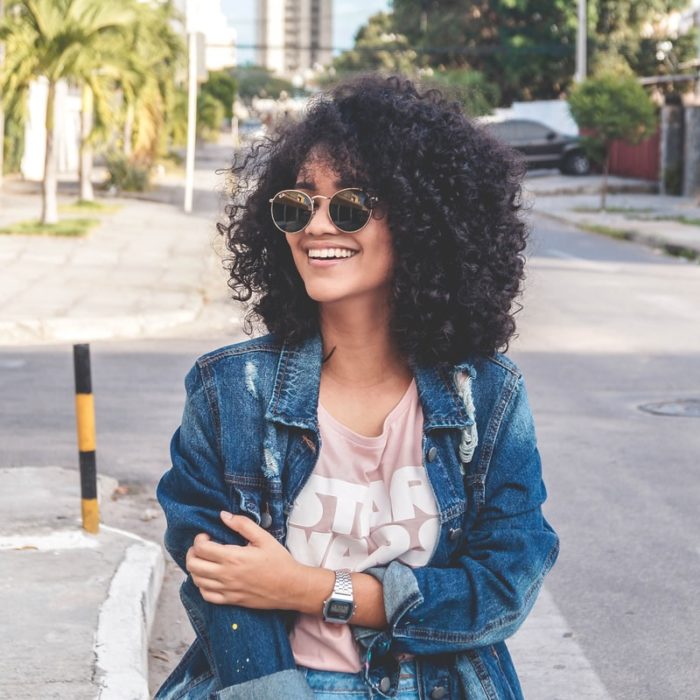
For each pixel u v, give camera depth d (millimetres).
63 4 22406
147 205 28438
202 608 2070
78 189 33000
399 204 2045
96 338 12703
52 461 7512
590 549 6043
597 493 6988
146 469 7297
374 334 2137
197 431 2117
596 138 31359
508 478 2098
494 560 2043
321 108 2127
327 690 2055
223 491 2092
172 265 17938
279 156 2150
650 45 54094
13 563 5211
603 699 4465
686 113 35844
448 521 2076
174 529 2070
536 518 2111
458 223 2066
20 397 9328
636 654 4859
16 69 22328
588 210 31391
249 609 2010
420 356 2119
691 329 13031
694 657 4836
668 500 6871
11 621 4531
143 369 10641
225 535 2021
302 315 2160
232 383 2113
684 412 9086
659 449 7996
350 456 2102
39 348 11797
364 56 99375
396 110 2070
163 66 31703
